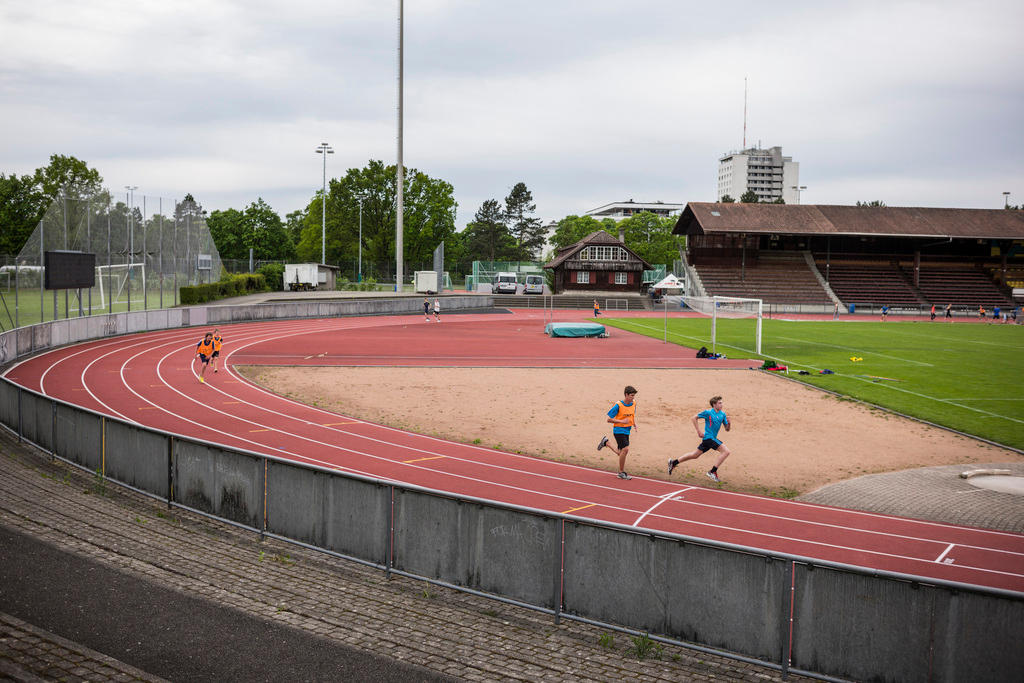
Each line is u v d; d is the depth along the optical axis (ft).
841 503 50.52
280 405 80.07
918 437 72.08
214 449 40.55
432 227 329.93
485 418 77.15
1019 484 55.77
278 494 38.04
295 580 33.22
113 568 33.06
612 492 51.93
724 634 26.71
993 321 250.57
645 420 78.33
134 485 45.55
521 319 217.56
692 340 164.25
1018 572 38.60
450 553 32.63
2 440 57.21
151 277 155.22
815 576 25.05
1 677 22.86
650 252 387.75
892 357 135.64
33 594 29.68
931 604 23.35
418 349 138.41
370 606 30.73
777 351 144.36
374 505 34.60
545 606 30.30
